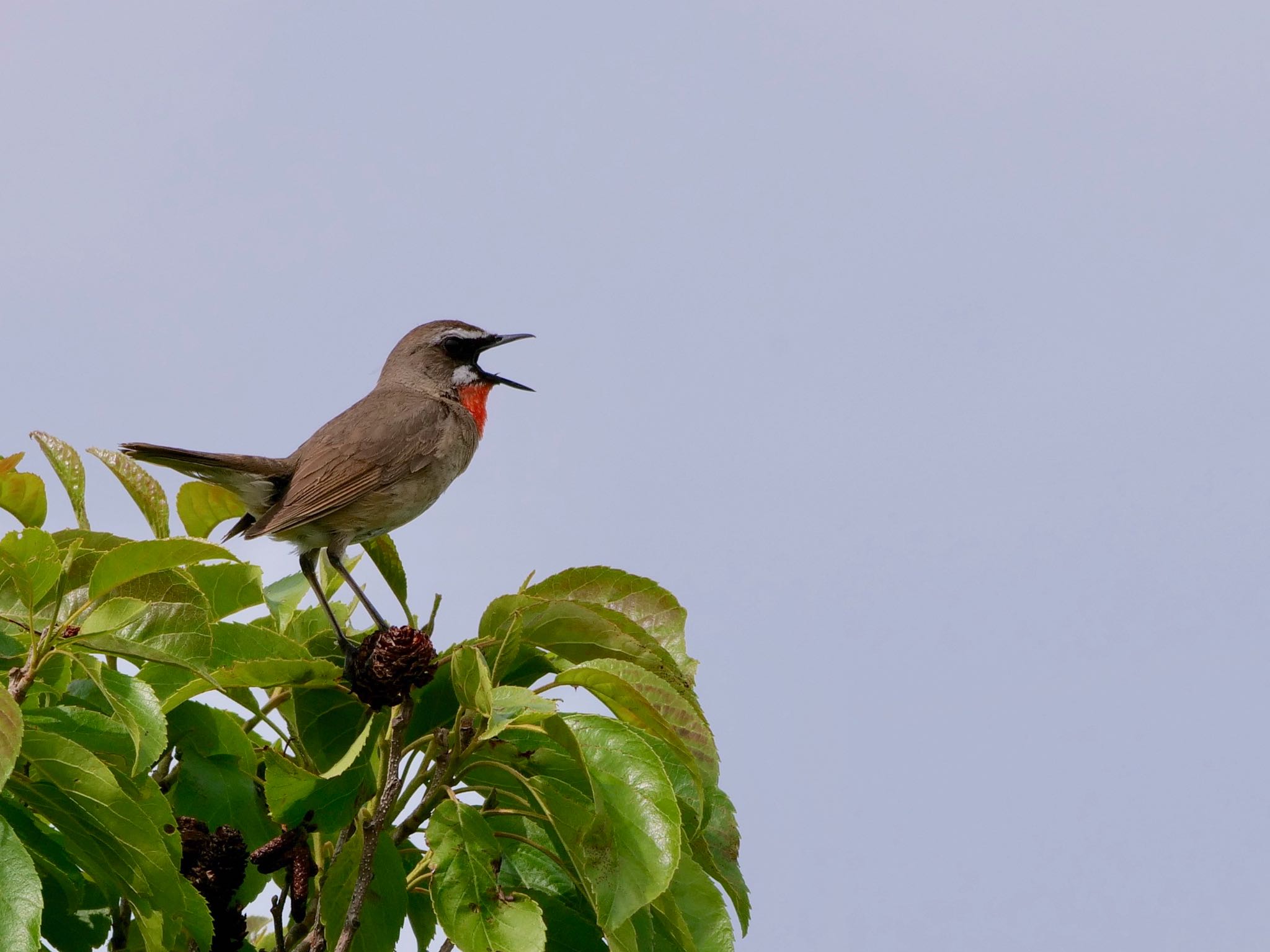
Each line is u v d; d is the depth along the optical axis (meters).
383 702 7.47
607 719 7.22
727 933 7.52
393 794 7.16
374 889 7.45
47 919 7.53
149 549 6.78
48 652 6.82
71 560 7.44
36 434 9.48
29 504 9.35
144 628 7.39
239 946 7.96
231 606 8.70
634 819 6.85
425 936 8.40
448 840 7.06
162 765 8.79
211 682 7.16
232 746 8.45
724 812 8.49
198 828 7.94
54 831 7.29
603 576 8.47
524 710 7.07
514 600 7.68
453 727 7.87
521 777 7.29
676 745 7.31
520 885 7.96
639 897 6.62
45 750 6.38
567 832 6.88
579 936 7.91
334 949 7.17
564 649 8.01
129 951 8.25
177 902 6.62
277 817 7.61
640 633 7.91
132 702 7.09
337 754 7.96
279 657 8.32
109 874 6.77
